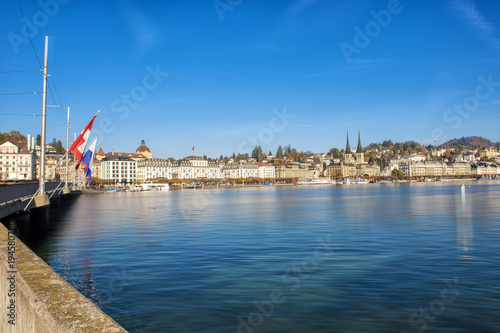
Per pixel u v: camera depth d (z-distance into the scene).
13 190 48.12
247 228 48.88
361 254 29.91
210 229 48.22
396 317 16.30
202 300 18.70
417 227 47.91
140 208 91.44
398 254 29.77
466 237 38.69
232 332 14.95
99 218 65.25
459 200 107.88
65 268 26.02
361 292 19.69
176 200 132.75
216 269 25.14
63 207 92.69
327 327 15.38
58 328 7.04
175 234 43.34
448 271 23.95
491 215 63.06
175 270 24.95
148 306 17.95
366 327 15.29
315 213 71.81
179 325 15.69
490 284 20.88
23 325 9.28
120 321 16.22
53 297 8.51
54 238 40.72
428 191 182.25
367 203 101.38
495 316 16.22
